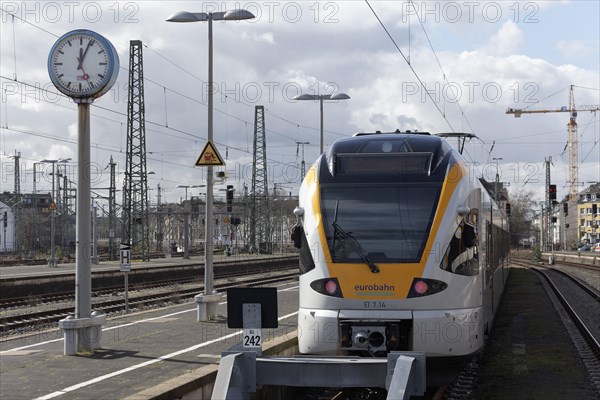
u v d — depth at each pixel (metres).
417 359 9.02
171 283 43.66
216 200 88.06
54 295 34.00
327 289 12.38
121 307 26.91
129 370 12.38
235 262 57.06
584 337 19.64
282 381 9.41
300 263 13.05
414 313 12.05
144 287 39.91
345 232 12.62
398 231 12.50
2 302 30.92
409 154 13.18
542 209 111.94
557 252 107.56
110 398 10.34
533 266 70.31
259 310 9.48
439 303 12.16
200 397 10.65
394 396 8.59
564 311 26.72
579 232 163.50
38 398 10.34
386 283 12.18
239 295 9.55
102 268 54.62
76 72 14.45
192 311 22.47
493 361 16.00
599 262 69.94
